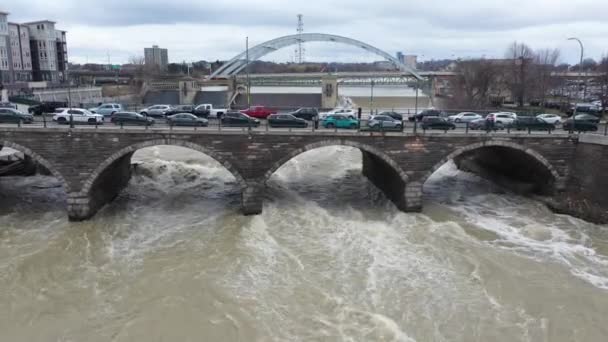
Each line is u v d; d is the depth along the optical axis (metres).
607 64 102.25
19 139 41.12
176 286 30.88
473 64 114.12
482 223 42.62
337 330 26.39
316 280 31.89
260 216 44.06
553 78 105.12
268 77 130.88
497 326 26.97
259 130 43.62
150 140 42.28
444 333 26.31
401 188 46.00
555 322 27.36
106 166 42.38
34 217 43.41
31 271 32.78
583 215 43.03
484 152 61.31
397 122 50.75
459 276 32.53
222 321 27.11
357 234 39.94
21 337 25.73
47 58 135.00
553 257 35.56
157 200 49.66
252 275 32.41
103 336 25.89
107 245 37.31
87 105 74.81
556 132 48.47
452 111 72.69
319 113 62.72
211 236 39.19
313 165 67.00
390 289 30.81
